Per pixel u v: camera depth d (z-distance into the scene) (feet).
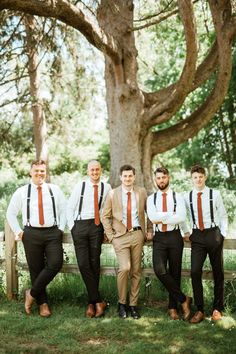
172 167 92.22
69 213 17.74
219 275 16.93
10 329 16.07
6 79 50.72
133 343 14.71
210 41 60.59
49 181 55.67
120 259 17.15
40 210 17.40
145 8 38.01
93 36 30.22
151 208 17.02
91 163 17.62
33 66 51.47
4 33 42.68
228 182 58.23
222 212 17.03
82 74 50.29
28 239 17.49
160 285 19.70
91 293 17.51
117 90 35.58
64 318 17.13
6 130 55.06
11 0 25.25
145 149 36.83
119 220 17.31
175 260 16.97
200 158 73.72
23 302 19.16
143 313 17.58
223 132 65.62
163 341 14.94
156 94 36.19
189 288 19.44
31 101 53.01
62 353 14.16
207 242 16.69
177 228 17.15
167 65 72.18
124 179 17.28
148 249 19.17
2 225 34.19
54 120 57.77
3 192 54.90
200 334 15.40
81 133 67.10
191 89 35.27
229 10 30.73
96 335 15.53
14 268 19.58
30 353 14.17
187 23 28.12
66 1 26.68
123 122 35.81
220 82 34.24
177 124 37.99
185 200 17.31
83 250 17.49
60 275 20.33
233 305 17.88
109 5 33.30
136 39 46.52
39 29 41.63
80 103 55.16
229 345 14.48
